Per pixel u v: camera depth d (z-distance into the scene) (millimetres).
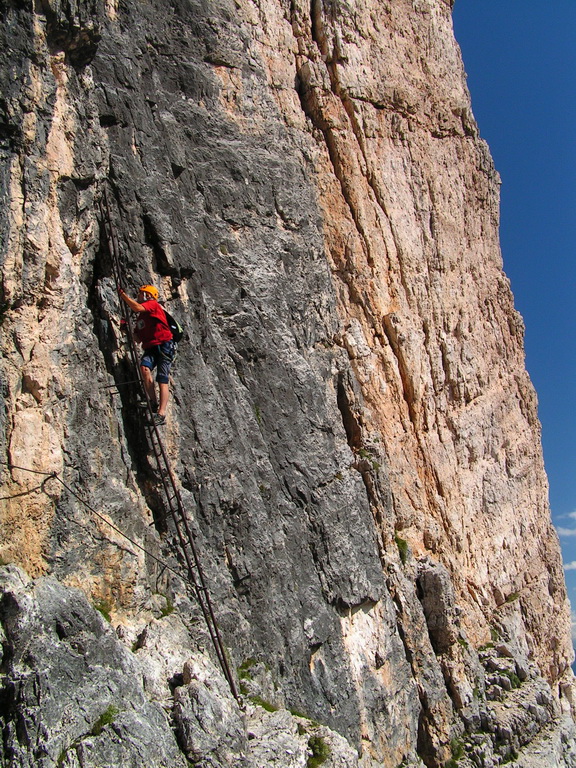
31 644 8688
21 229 10320
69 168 11195
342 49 19266
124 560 10883
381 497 15688
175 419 12328
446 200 21172
